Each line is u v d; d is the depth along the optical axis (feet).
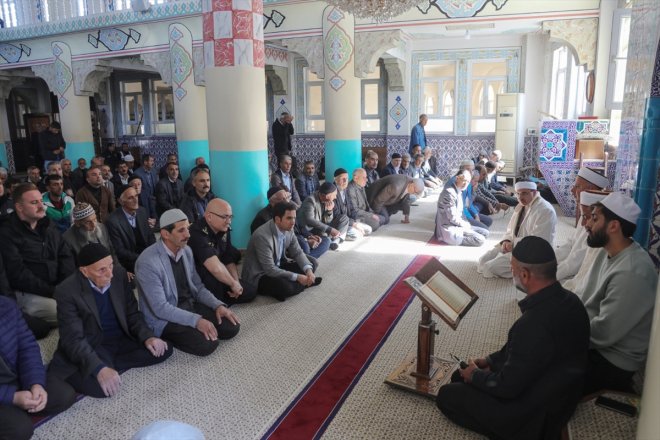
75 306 7.91
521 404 6.06
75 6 26.68
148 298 8.93
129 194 12.66
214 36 14.43
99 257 7.83
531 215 12.34
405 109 31.81
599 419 6.27
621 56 17.39
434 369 8.08
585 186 11.75
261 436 6.80
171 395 7.80
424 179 27.37
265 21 22.43
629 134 11.99
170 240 9.21
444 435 6.72
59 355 7.89
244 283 11.39
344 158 22.40
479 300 11.44
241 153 14.76
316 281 12.59
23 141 40.65
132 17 25.05
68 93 28.07
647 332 6.56
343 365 8.66
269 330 10.06
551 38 20.72
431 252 15.51
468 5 20.56
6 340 6.78
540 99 29.63
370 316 10.71
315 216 15.53
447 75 31.27
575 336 5.90
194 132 25.07
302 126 34.45
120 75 39.14
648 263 6.66
